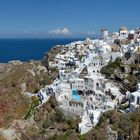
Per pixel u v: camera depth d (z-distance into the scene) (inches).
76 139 3602.4
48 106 4431.6
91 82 4581.7
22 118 4527.6
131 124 3363.7
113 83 4618.6
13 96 5246.1
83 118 3914.9
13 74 6240.2
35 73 6151.6
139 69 4613.7
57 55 6776.6
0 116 4744.1
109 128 3491.6
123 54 5428.2
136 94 3811.5
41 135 3937.0
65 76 5270.7
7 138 4143.7
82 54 6382.9
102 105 4084.6
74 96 4520.2
